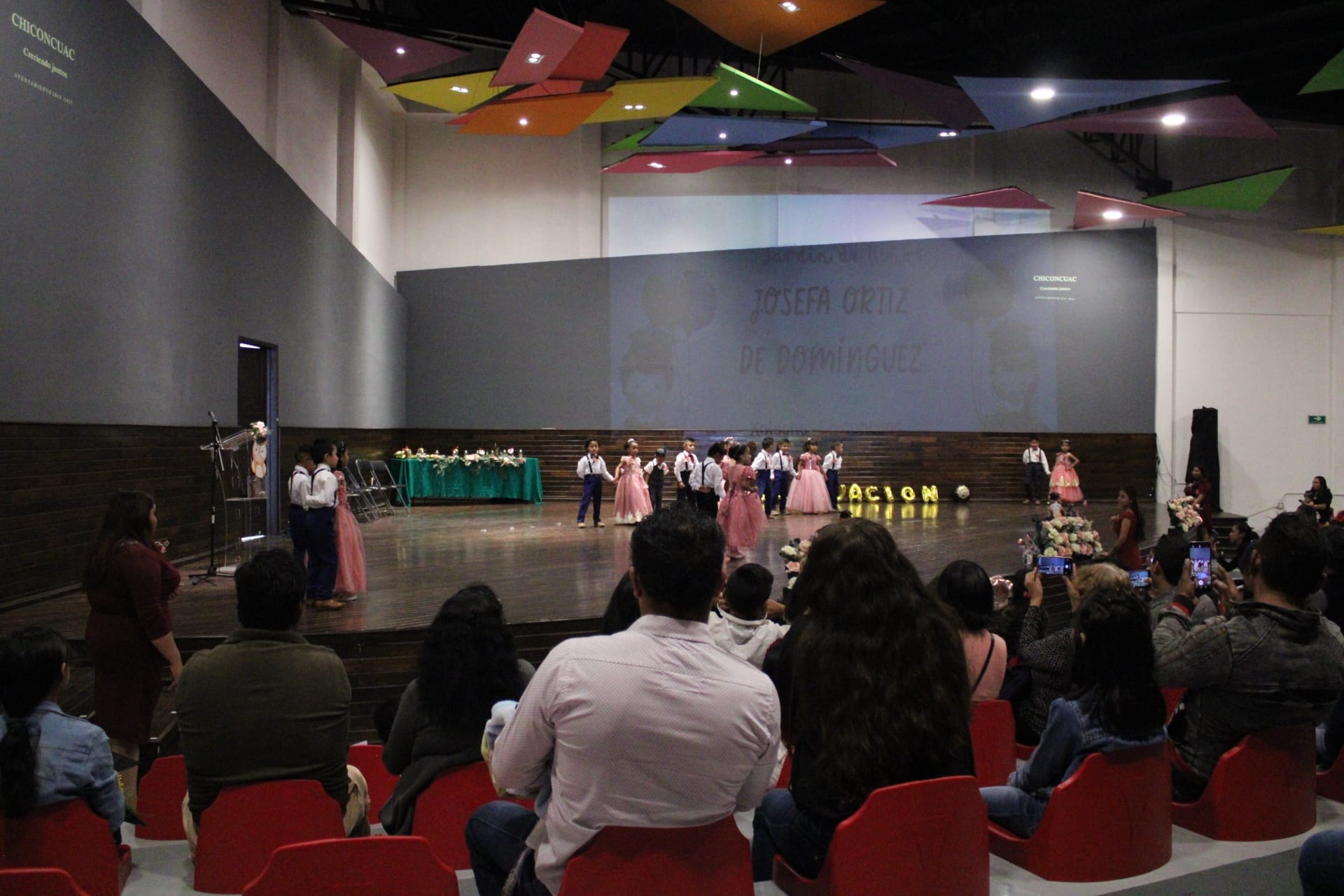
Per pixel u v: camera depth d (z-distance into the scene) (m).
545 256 19.89
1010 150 19.83
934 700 2.15
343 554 7.46
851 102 19.64
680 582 1.88
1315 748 2.97
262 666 2.72
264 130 12.67
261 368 11.86
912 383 19.25
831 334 19.31
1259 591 3.02
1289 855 2.78
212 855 2.59
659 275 19.44
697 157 15.99
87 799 2.65
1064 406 19.30
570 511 17.12
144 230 8.45
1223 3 14.53
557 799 1.86
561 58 10.66
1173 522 10.05
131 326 8.23
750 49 12.34
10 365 6.50
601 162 20.05
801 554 6.50
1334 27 14.91
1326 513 14.19
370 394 16.88
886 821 2.11
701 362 19.41
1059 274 19.30
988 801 2.80
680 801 1.84
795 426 19.30
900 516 16.02
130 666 4.12
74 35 7.26
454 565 9.63
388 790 3.70
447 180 19.91
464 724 2.81
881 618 2.18
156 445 8.75
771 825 2.44
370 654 6.29
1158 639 3.78
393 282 19.84
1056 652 3.83
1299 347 19.75
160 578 4.13
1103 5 15.17
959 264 19.27
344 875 1.87
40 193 6.82
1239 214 19.66
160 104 8.77
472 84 12.38
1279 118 18.78
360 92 16.70
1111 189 19.84
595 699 1.79
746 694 1.87
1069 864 2.57
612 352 19.38
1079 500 18.17
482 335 19.66
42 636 2.68
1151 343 19.41
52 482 7.05
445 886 1.91
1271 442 19.67
